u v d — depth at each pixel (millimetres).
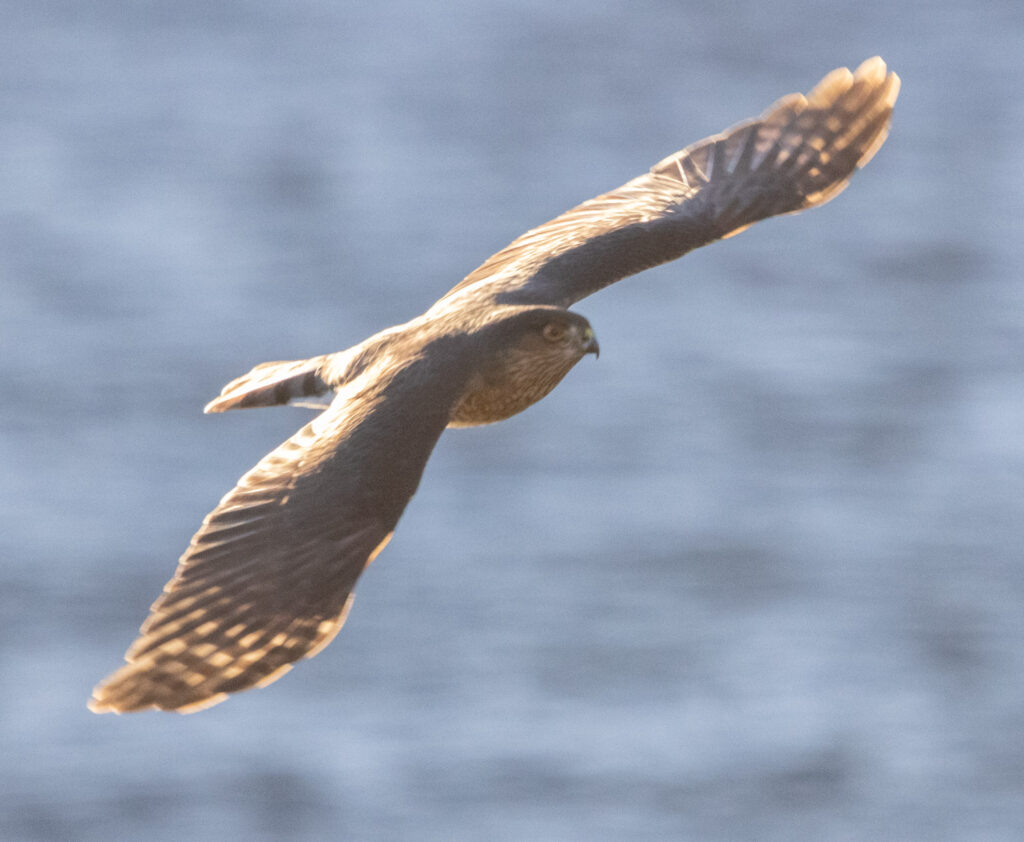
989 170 52625
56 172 50062
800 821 17828
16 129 55531
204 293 38812
